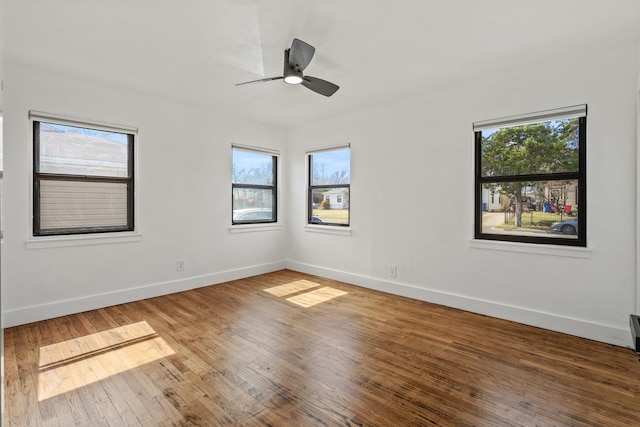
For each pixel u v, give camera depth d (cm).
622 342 266
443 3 211
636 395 203
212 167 444
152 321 317
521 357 249
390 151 409
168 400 197
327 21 231
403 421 180
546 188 307
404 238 398
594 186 277
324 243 488
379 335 288
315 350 261
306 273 513
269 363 240
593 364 239
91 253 346
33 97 307
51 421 179
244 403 195
